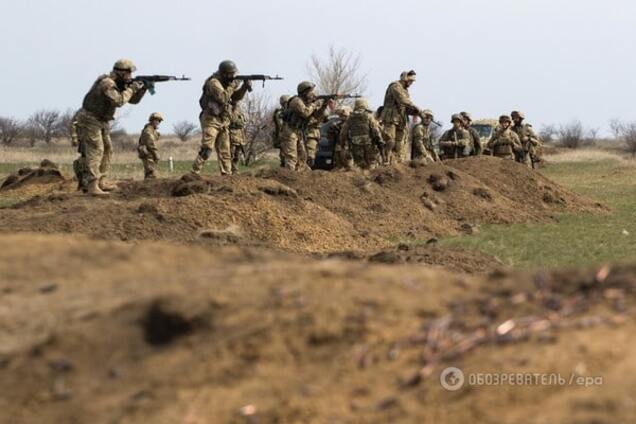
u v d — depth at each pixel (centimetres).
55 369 1446
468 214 5694
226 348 1400
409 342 1356
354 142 6025
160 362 1413
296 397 1295
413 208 5447
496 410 1211
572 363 1248
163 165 11000
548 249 4572
